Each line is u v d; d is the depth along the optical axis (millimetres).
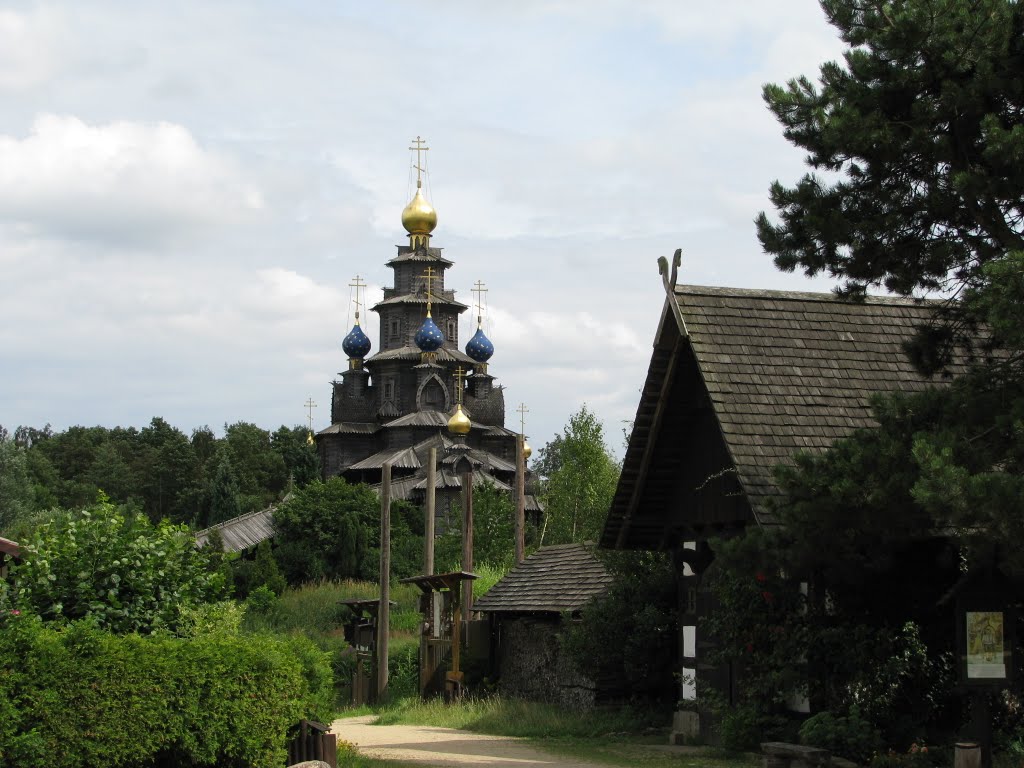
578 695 28422
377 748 22984
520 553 42688
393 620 54469
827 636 19844
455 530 71688
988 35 17016
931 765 17844
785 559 17281
